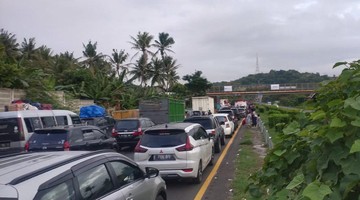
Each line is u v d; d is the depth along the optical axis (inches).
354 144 92.6
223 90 3518.7
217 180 431.5
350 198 99.3
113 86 1701.5
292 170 135.4
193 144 407.5
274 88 3348.9
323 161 106.7
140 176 226.8
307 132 122.7
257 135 991.6
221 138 783.7
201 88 2955.2
